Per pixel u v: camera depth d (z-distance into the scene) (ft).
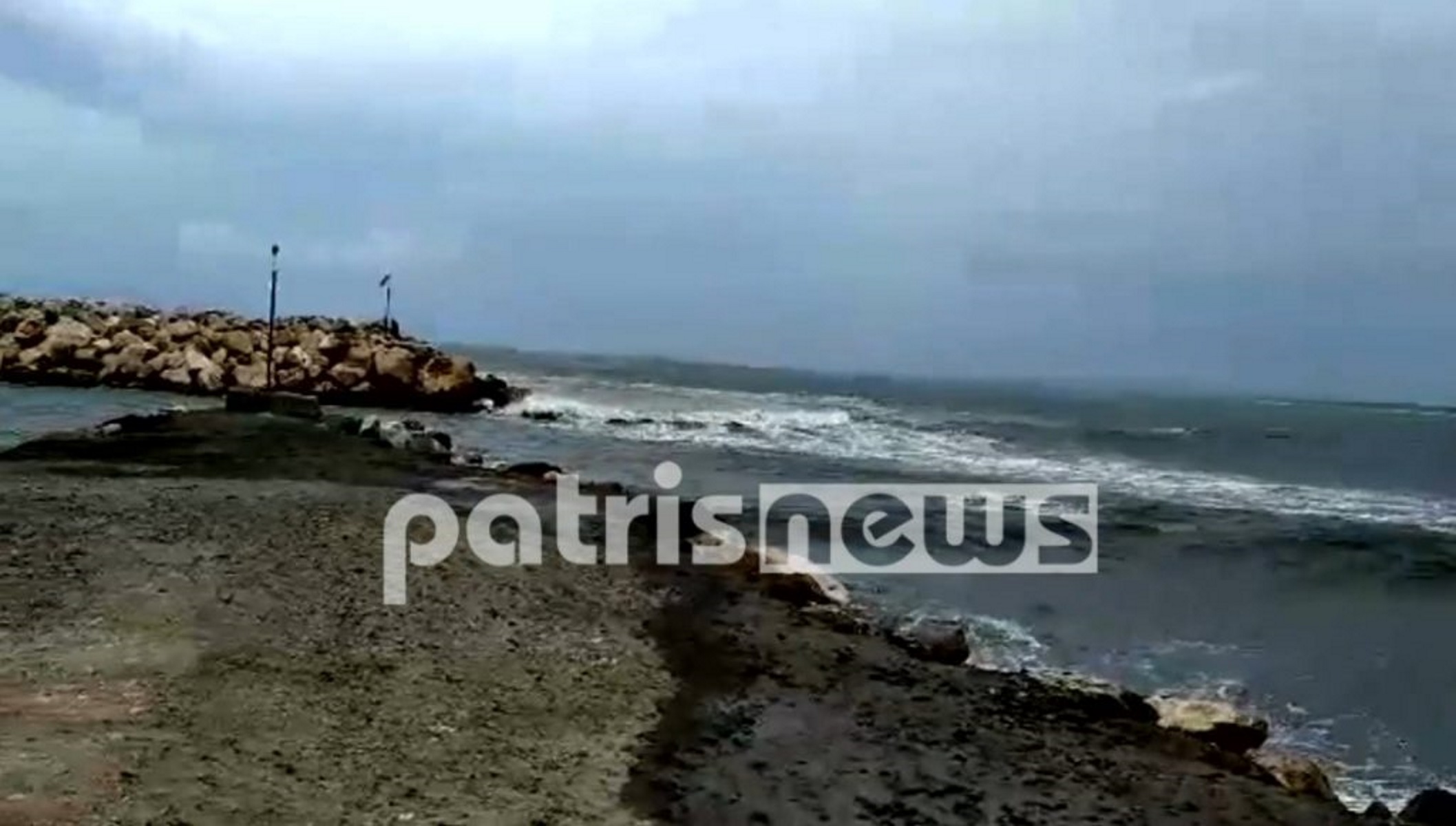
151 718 24.43
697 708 29.17
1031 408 252.83
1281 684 39.14
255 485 60.95
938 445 132.46
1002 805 24.34
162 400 131.13
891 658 36.01
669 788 23.58
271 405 107.34
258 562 40.83
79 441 79.87
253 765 22.36
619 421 141.69
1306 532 75.20
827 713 29.73
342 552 43.91
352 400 143.23
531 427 129.80
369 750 23.84
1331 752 32.45
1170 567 60.03
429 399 145.59
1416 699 37.81
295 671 28.78
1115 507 82.33
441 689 28.53
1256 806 25.43
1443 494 106.83
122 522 46.55
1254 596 54.08
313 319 194.80
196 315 182.80
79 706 24.80
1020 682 34.53
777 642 36.60
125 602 33.83
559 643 34.06
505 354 447.01
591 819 21.45
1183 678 39.27
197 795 20.59
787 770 25.32
